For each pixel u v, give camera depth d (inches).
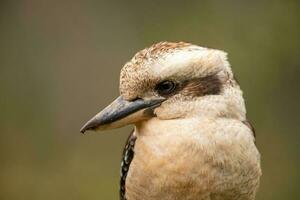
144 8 641.0
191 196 320.2
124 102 328.5
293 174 585.6
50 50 670.5
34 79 661.3
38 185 634.2
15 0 678.5
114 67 653.9
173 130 319.9
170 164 317.4
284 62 573.6
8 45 671.1
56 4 689.0
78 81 658.8
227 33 582.6
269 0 585.6
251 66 569.9
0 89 658.8
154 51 325.7
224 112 322.7
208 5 598.2
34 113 652.7
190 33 595.5
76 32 670.5
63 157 641.6
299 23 576.1
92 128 330.0
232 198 325.4
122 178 351.6
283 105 576.7
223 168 318.7
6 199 637.3
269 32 576.4
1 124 649.6
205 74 323.3
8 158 644.1
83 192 624.4
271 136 582.6
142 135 327.6
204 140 316.8
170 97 323.9
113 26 658.2
